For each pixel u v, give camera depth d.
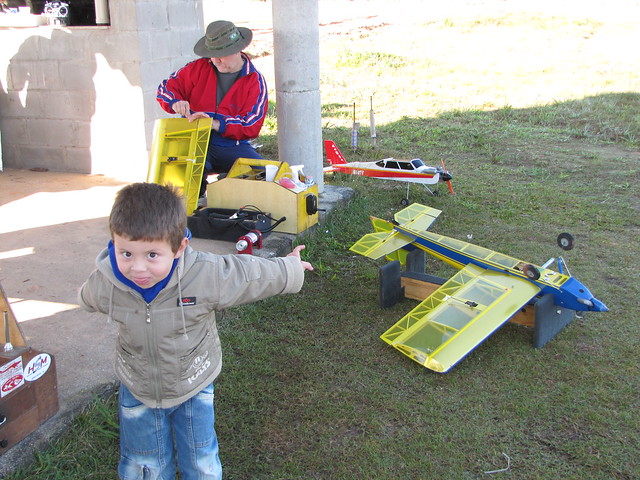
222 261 2.38
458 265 4.70
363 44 19.08
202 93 5.97
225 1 28.48
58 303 4.41
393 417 3.52
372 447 3.28
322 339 4.31
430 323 4.02
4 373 2.81
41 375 3.04
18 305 4.36
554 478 3.08
